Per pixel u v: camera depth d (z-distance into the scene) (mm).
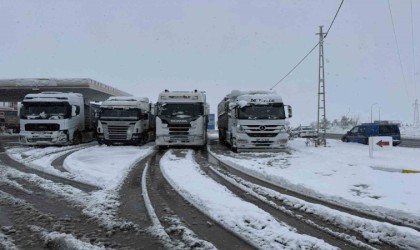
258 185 10734
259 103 20641
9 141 32812
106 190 9945
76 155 18828
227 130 25484
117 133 25312
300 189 10109
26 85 36562
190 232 6430
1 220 7281
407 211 7457
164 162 15945
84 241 6012
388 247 5812
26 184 11039
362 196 8922
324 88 24984
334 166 13992
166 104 23156
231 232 6453
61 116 24625
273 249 5582
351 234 6410
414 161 15531
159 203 8555
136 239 6137
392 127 28969
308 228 6742
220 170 13805
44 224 6996
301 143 28391
